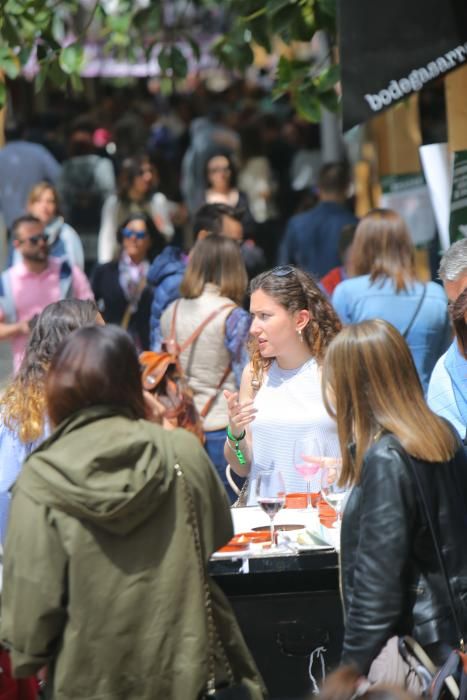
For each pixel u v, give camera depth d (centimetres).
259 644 1269
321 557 1195
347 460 1065
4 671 1157
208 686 1008
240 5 2153
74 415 1002
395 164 2444
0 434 1269
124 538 985
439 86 2388
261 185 4412
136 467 979
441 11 1534
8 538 990
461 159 1866
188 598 998
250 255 2517
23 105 5609
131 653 986
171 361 1664
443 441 1052
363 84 1532
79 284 2336
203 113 5741
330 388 1187
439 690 1001
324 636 1264
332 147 4128
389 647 1021
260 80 6512
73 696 981
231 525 1059
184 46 5091
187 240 3925
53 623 982
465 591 1041
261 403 1473
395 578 1011
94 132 4153
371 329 1070
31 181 3250
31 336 1290
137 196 3203
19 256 2319
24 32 2047
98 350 1012
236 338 1839
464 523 1062
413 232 2411
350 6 1525
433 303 1886
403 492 1023
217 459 1855
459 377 1416
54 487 973
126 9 2550
